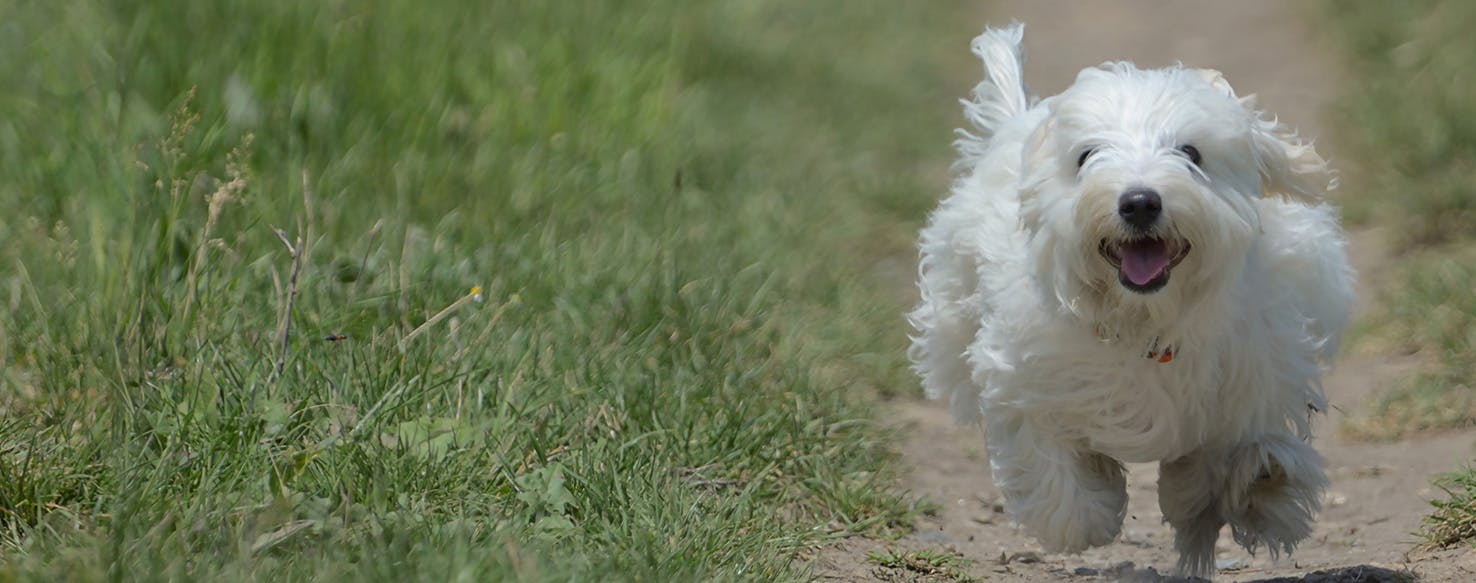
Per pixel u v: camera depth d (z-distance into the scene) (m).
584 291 11.98
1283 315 8.36
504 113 15.51
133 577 6.55
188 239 10.56
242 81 13.91
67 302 9.77
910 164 19.45
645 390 10.25
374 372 9.42
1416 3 24.41
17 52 14.30
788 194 16.77
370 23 16.05
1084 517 8.36
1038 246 7.97
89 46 14.30
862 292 14.41
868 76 22.55
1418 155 17.84
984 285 8.79
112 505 7.37
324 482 7.95
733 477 9.86
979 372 8.66
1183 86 7.97
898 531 9.94
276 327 9.80
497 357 10.04
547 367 10.38
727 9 23.20
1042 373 8.26
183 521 7.09
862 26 25.70
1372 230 16.39
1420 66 21.78
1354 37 23.50
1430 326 13.28
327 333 9.96
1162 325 7.83
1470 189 16.27
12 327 9.62
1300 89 22.19
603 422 9.77
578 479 8.59
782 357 12.01
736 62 21.59
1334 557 9.46
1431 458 10.99
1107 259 7.72
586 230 13.73
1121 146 7.69
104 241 10.12
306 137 13.72
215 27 15.00
